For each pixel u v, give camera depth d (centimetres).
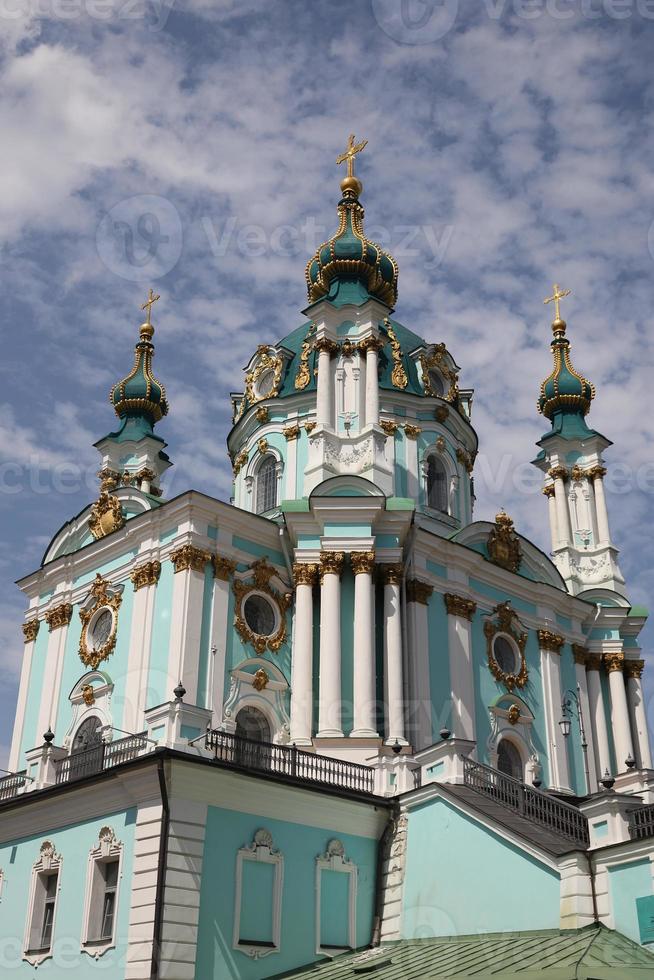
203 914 2325
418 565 3638
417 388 4269
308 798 2606
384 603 3400
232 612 3322
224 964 2323
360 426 3716
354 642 3288
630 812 2192
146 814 2391
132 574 3469
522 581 4016
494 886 2353
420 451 4125
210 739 2548
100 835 2523
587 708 4122
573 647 4175
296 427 4062
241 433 4309
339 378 3812
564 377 4856
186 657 3153
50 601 3803
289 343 4453
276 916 2453
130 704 3262
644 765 4144
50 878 2678
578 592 4412
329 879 2588
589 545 4544
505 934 2286
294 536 3462
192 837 2364
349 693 3244
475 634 3778
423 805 2642
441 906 2473
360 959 2461
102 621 3591
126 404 4569
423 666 3488
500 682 3791
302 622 3338
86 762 2758
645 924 2033
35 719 3653
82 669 3556
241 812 2481
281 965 2425
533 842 2289
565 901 2172
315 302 3894
